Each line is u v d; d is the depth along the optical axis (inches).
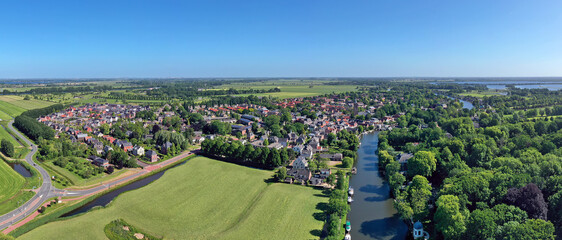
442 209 4645.7
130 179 7391.7
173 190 6678.2
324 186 6939.0
